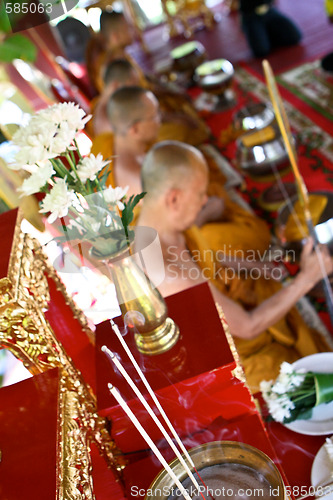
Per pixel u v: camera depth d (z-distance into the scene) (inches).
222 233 91.4
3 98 100.5
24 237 44.6
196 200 81.7
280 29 206.7
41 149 40.8
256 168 118.0
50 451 33.1
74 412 39.1
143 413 45.3
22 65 108.7
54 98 125.5
